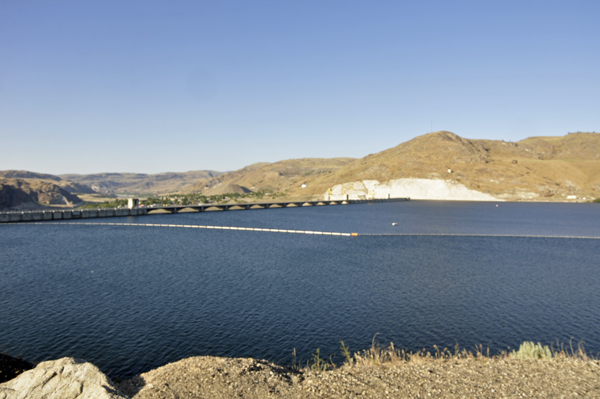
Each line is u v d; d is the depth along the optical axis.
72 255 76.94
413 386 17.70
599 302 45.94
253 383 18.19
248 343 33.75
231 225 139.62
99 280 55.75
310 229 127.38
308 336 35.31
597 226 133.88
